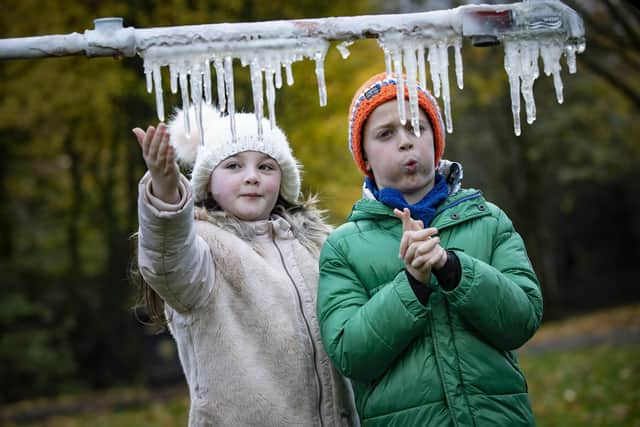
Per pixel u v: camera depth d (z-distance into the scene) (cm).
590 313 2453
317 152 1152
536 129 2227
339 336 261
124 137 1345
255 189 308
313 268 313
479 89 1605
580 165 2312
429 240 245
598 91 1686
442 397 253
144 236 262
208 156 310
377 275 271
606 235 2936
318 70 247
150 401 1438
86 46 240
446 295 251
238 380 282
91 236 2206
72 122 1368
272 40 245
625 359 1118
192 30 244
